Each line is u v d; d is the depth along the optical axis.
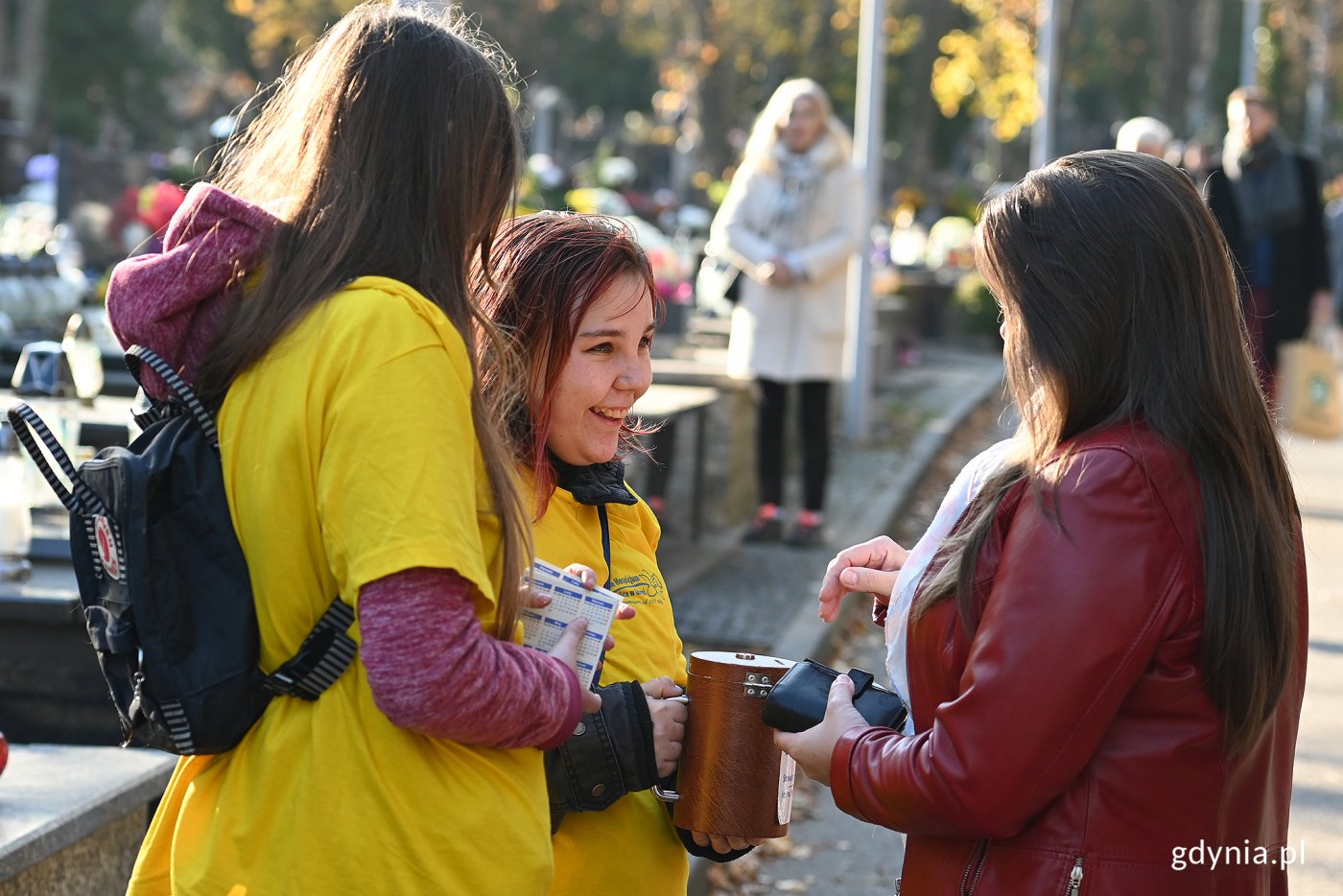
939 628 2.13
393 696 1.83
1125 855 1.98
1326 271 9.94
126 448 1.99
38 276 8.71
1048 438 2.08
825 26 42.34
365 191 1.97
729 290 8.18
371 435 1.86
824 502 8.10
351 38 2.04
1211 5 47.91
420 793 1.93
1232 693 1.98
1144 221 2.05
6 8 51.75
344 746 1.93
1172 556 1.97
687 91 39.75
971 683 1.99
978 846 2.06
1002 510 2.09
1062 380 2.06
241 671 1.91
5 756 3.21
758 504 9.26
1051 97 18.17
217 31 55.69
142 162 17.78
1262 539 2.03
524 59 53.66
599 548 2.46
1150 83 65.19
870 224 12.16
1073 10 31.23
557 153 38.84
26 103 48.34
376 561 1.82
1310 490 11.43
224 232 1.97
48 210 16.58
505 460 2.05
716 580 7.11
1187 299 2.04
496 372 2.33
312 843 1.92
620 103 62.25
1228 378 2.04
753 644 5.93
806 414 8.01
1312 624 7.54
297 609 1.94
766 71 48.28
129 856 3.50
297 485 1.91
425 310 1.92
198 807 2.03
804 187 7.90
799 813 4.97
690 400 7.09
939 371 18.81
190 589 1.92
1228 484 2.00
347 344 1.89
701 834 2.40
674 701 2.38
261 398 1.93
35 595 3.88
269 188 2.06
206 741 1.91
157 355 1.97
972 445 13.60
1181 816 1.99
